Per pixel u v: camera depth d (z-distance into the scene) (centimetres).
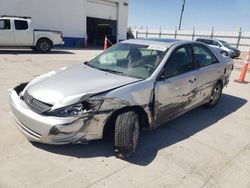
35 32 1459
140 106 339
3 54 1302
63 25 2155
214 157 356
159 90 362
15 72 819
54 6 2061
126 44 448
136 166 318
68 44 2225
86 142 312
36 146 342
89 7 2323
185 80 411
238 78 1009
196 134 427
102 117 308
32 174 287
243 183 304
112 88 319
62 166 305
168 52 394
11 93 357
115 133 319
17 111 321
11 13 1856
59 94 309
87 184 278
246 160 356
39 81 358
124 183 285
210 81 496
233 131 454
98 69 396
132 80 347
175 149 369
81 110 296
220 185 296
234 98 684
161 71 371
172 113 408
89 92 305
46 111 298
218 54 545
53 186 270
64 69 410
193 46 463
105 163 318
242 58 2272
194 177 306
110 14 2512
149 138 396
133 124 322
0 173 284
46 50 1532
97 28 2831
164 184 289
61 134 294
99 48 2273
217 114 536
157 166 322
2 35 1346
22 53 1419
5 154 319
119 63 403
